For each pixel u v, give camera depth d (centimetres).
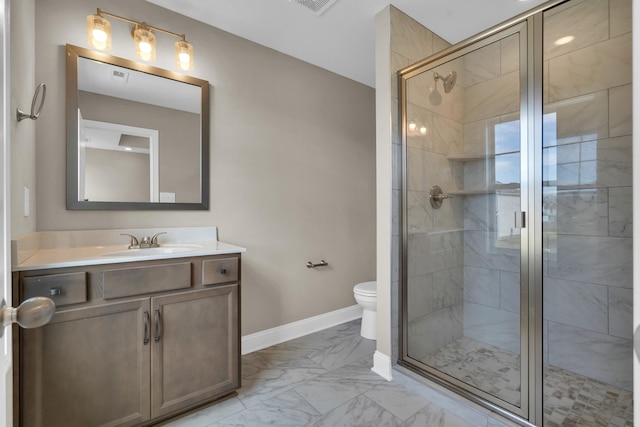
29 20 155
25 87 147
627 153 182
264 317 255
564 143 199
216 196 231
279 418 168
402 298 213
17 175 131
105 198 191
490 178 218
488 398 172
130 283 149
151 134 207
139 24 195
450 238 237
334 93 300
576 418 163
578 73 190
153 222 207
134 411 151
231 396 187
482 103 215
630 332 185
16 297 125
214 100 231
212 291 174
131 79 201
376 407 178
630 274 184
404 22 217
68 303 135
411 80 214
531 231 170
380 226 215
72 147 180
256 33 239
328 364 227
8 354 112
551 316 208
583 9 186
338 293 304
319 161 289
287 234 268
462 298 243
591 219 194
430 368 205
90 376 141
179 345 163
